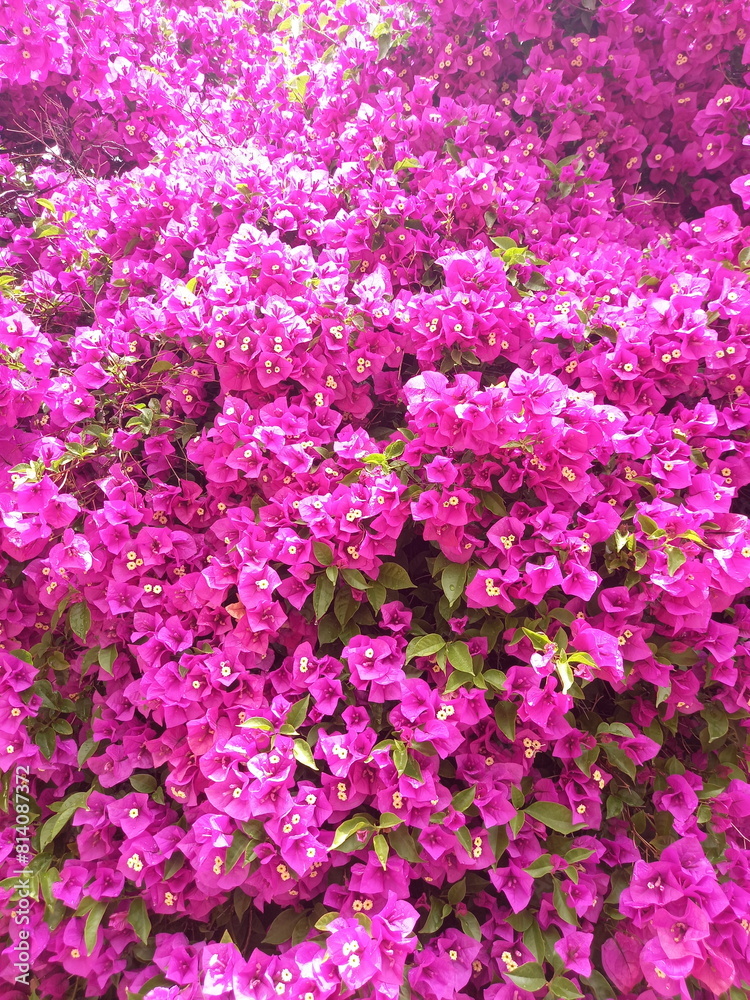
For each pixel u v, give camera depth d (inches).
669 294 33.0
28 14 42.5
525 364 33.5
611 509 28.5
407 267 38.0
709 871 26.6
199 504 33.1
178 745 29.4
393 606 30.3
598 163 44.0
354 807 27.6
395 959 24.7
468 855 27.1
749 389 32.8
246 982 24.9
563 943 27.4
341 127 45.2
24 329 32.1
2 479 31.7
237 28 57.6
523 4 42.4
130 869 28.2
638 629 28.8
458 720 28.2
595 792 29.1
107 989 30.5
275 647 31.6
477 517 29.9
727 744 31.7
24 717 30.5
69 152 49.2
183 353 35.2
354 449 30.5
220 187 38.0
